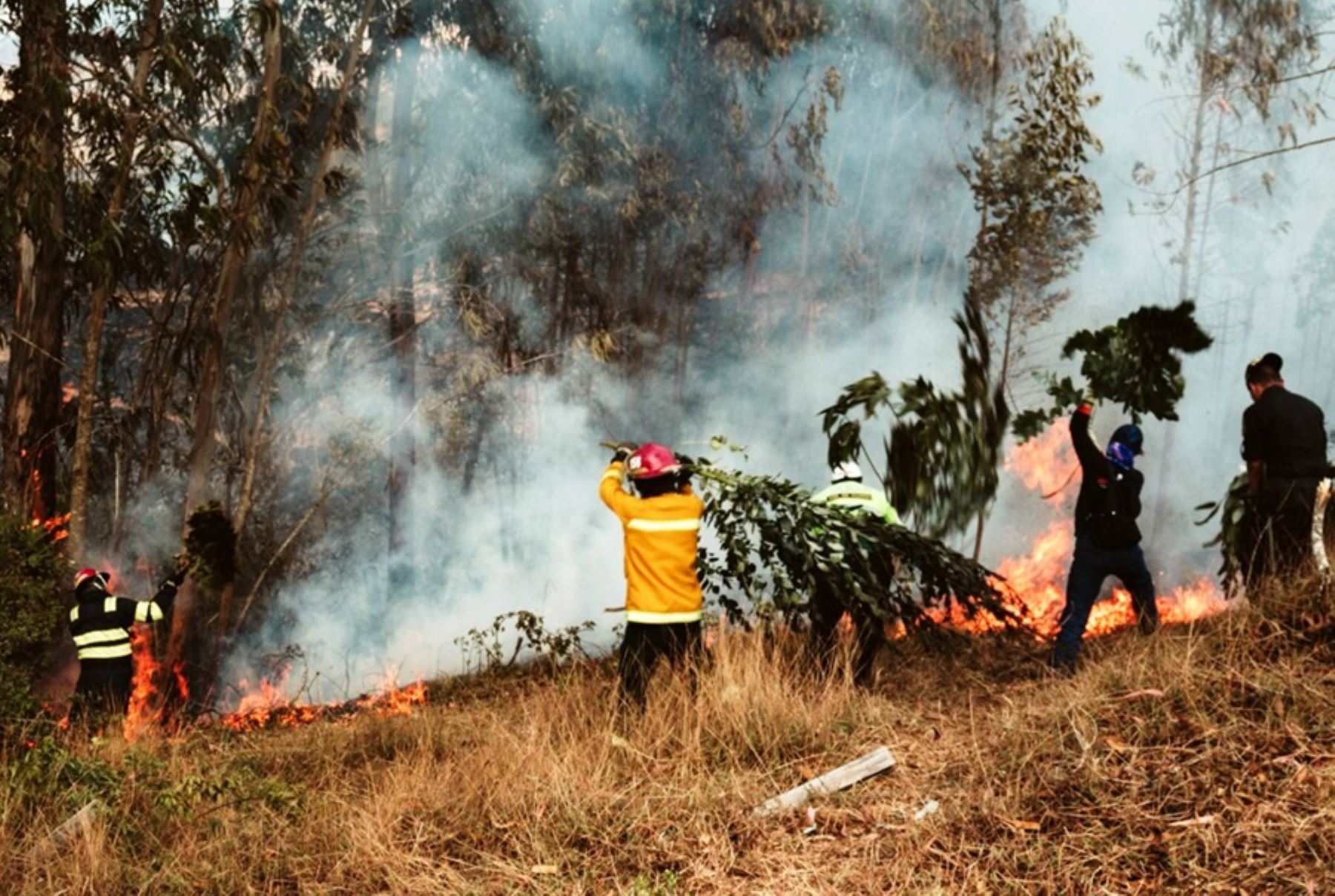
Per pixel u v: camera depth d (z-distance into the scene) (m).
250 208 12.95
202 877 4.23
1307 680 4.11
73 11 11.48
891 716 5.18
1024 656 6.39
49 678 10.05
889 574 6.12
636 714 5.38
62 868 4.28
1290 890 3.15
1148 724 4.13
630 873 3.94
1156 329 6.12
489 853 4.18
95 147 11.98
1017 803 3.88
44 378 12.07
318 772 5.84
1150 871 3.40
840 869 3.78
